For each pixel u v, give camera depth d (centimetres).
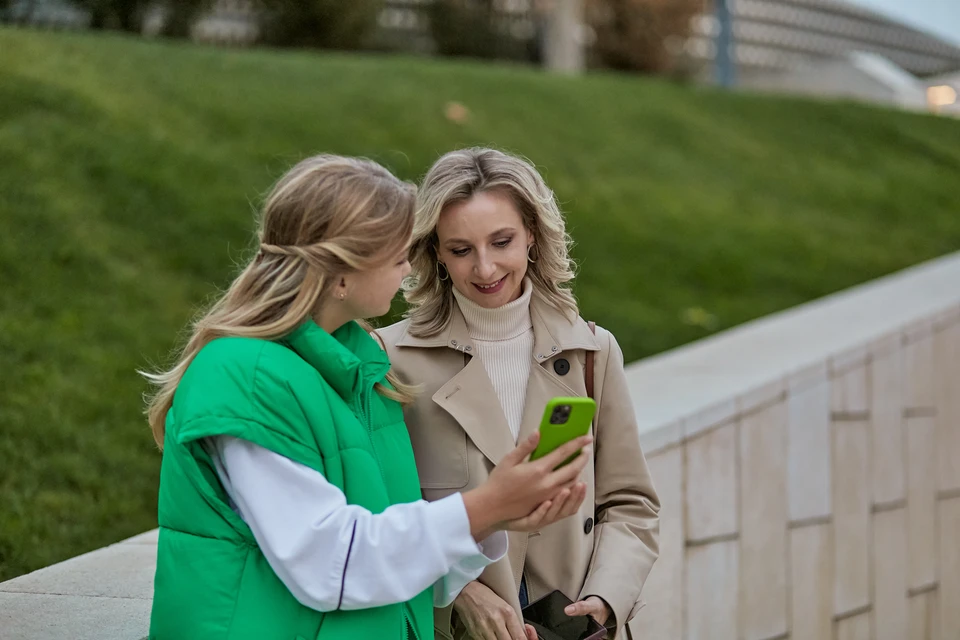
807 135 1326
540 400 211
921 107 2144
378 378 171
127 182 628
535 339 215
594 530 218
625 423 219
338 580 146
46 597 235
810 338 488
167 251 588
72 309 500
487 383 206
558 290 219
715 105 1309
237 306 164
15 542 337
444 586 175
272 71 922
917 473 503
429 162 845
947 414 531
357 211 159
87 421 426
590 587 205
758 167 1140
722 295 784
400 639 161
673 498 342
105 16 1152
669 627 340
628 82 1282
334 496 150
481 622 193
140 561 268
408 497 170
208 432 147
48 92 680
